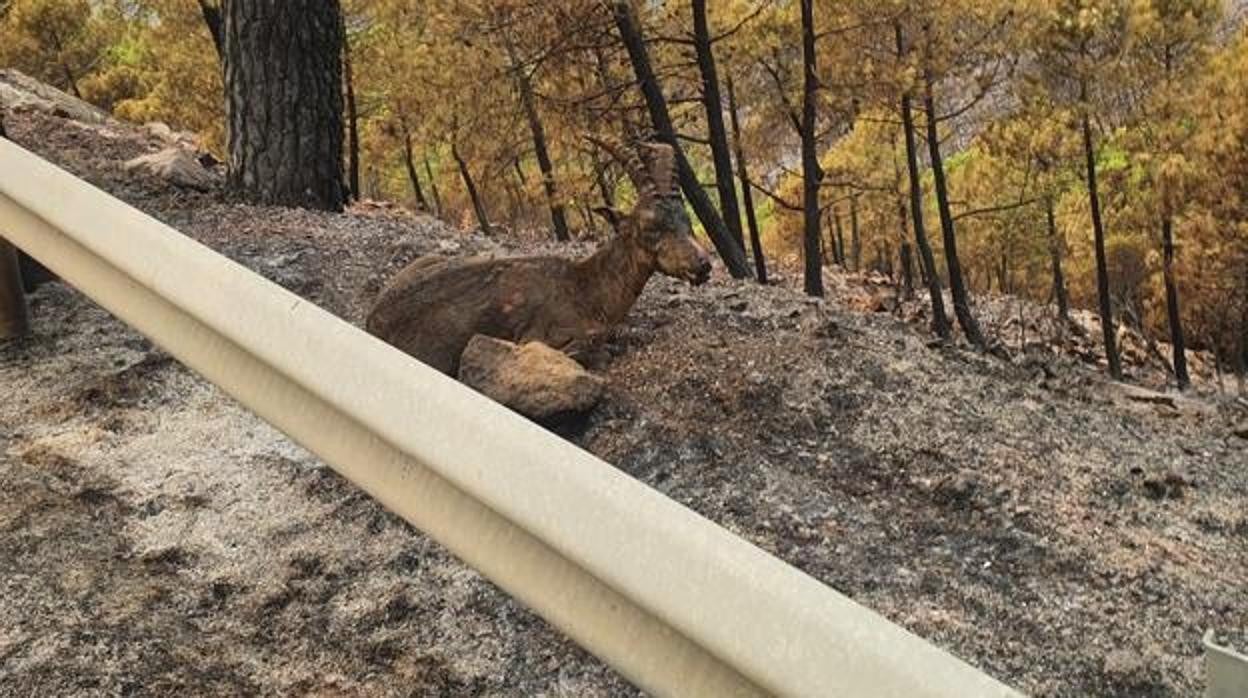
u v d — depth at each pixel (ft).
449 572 10.90
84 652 9.55
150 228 10.09
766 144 57.77
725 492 12.83
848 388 15.57
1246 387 67.92
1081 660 10.51
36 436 13.17
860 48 52.19
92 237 10.60
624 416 14.23
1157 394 23.00
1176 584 12.00
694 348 16.35
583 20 43.91
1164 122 63.67
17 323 15.57
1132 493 14.17
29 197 11.73
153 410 13.94
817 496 12.97
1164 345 80.28
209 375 9.45
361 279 20.07
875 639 4.90
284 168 27.09
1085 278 91.40
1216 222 63.87
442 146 73.77
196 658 9.65
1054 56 59.06
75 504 11.79
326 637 10.07
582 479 6.11
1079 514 13.32
